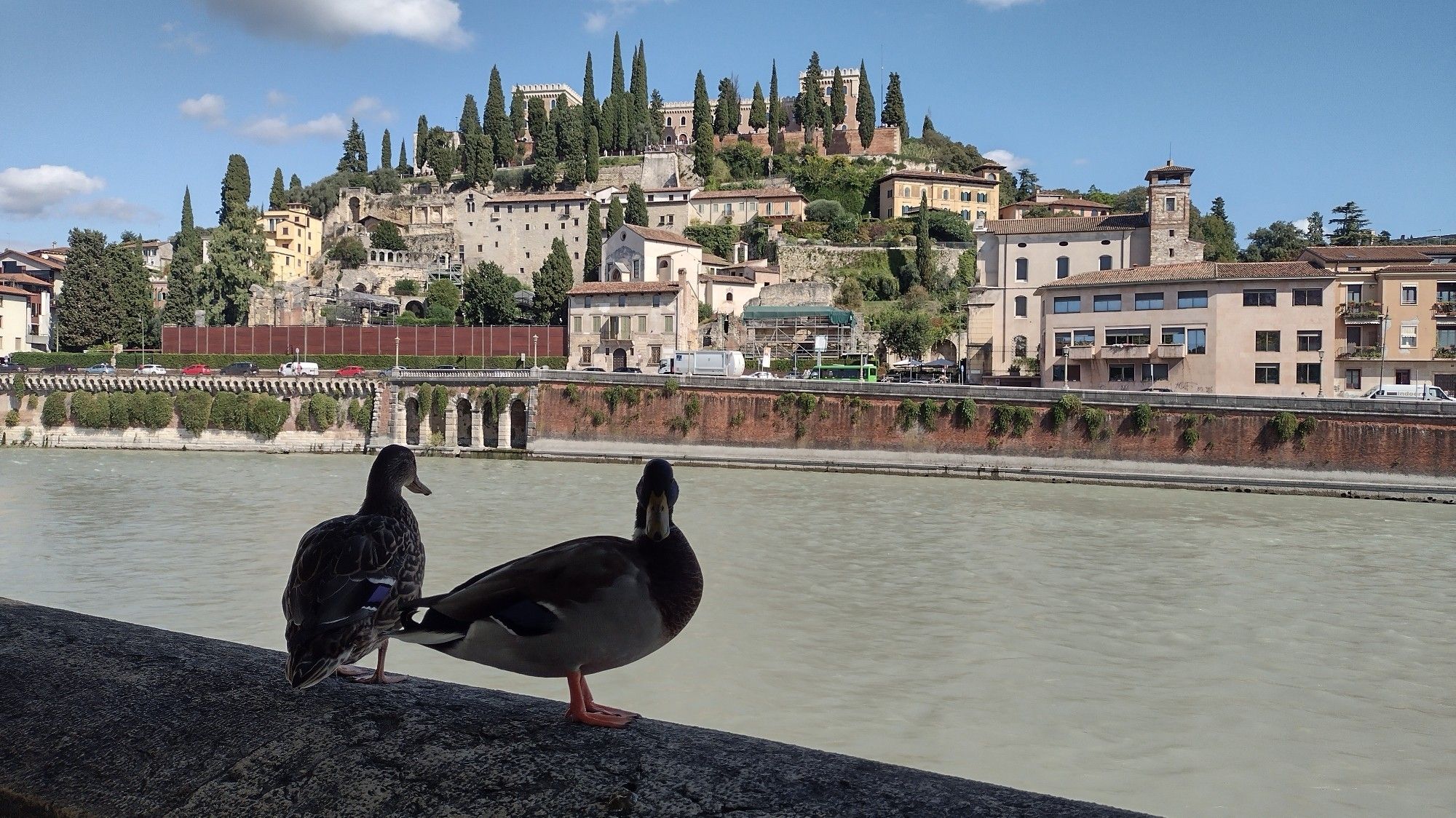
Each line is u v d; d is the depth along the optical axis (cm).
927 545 4316
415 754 406
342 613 480
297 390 9300
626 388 8406
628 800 358
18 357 11244
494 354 11450
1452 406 6128
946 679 2444
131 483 6575
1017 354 10344
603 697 2266
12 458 8362
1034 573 3731
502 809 362
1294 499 6159
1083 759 1980
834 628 2891
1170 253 10056
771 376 9819
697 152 19050
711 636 2778
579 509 5319
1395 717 2245
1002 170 18238
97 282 12238
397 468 651
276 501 5681
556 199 16762
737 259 15188
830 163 18362
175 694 477
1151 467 6838
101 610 3023
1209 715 2231
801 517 5119
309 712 451
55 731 452
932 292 14050
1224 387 7831
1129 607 3228
